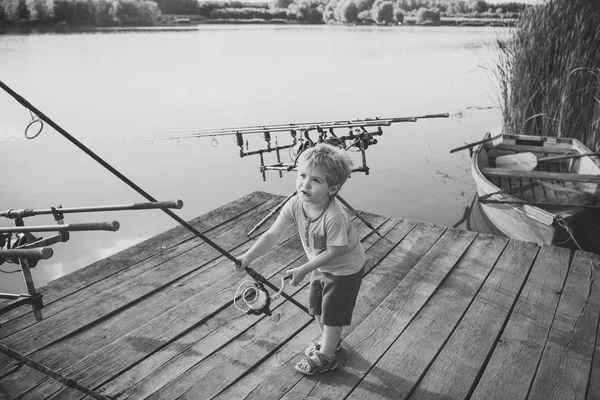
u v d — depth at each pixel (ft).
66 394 8.25
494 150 23.66
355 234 8.08
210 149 30.89
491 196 18.06
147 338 9.64
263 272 12.10
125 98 42.52
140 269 12.17
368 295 11.01
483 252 12.85
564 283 11.43
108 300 10.84
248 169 27.76
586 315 10.26
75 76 51.06
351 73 52.95
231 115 37.06
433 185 25.36
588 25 24.38
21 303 7.64
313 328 9.95
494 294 11.02
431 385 8.43
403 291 11.14
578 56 24.26
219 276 11.87
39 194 23.50
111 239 19.66
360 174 26.94
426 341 9.48
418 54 65.00
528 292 11.09
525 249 12.96
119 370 8.79
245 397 8.20
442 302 10.74
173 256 12.82
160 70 55.62
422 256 12.69
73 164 27.71
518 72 25.94
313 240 7.91
